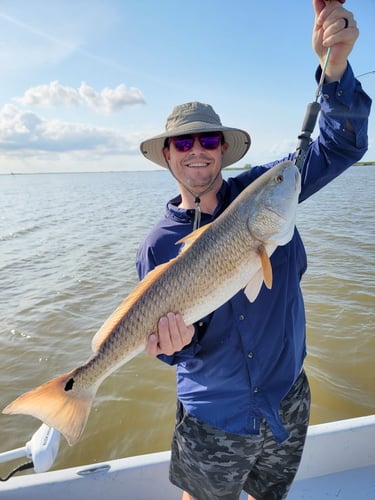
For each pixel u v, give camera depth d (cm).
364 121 76
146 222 703
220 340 74
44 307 270
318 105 74
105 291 301
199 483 78
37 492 84
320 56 73
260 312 74
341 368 186
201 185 80
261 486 84
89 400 72
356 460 98
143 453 147
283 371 74
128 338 71
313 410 161
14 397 173
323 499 92
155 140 86
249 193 74
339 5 68
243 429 73
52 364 198
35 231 620
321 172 81
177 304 70
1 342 221
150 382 184
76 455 147
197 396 76
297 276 81
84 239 538
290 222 75
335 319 233
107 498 87
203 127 75
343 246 420
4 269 380
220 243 71
